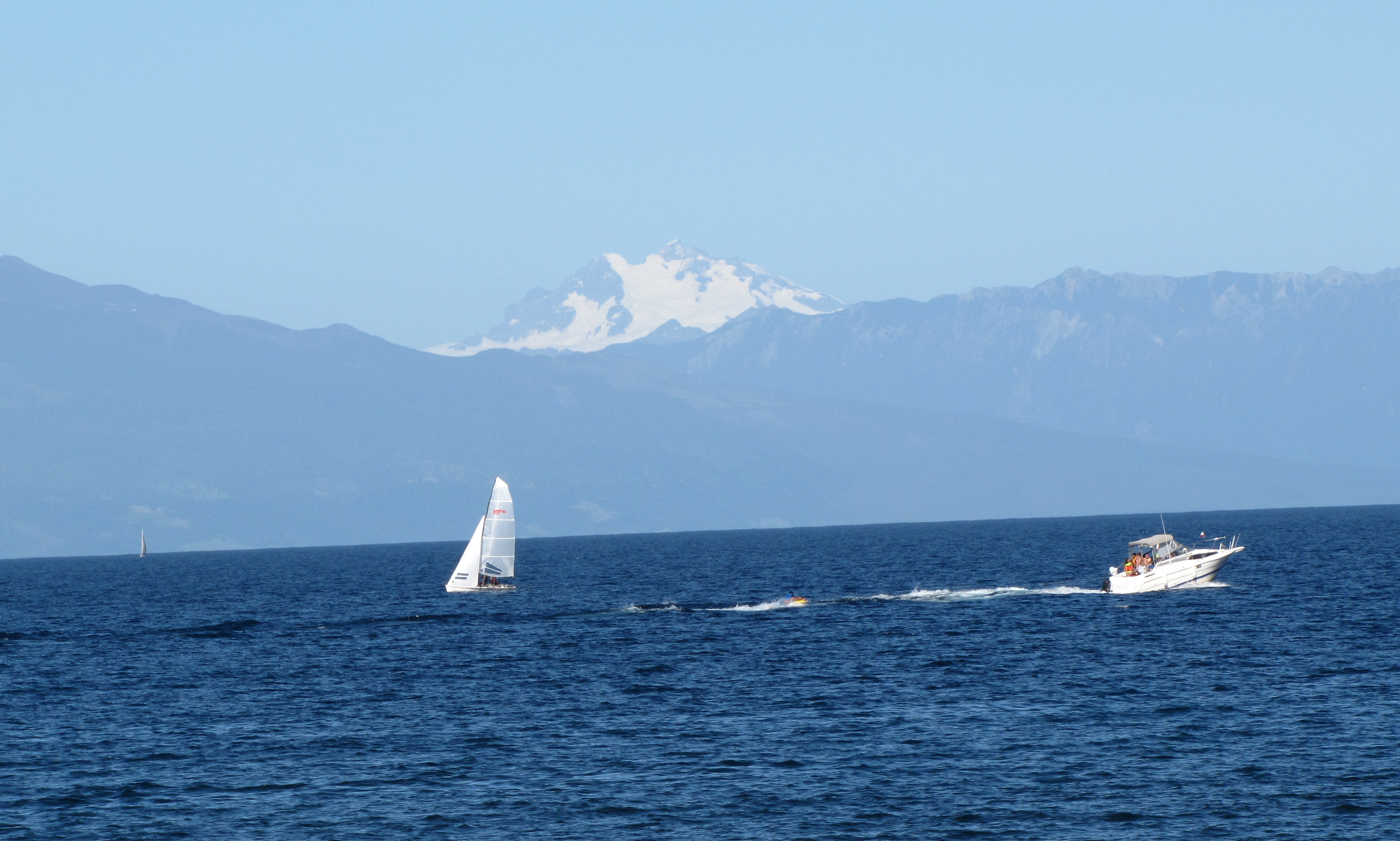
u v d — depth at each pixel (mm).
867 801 153750
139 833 147000
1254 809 147125
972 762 168500
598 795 157500
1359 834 138750
